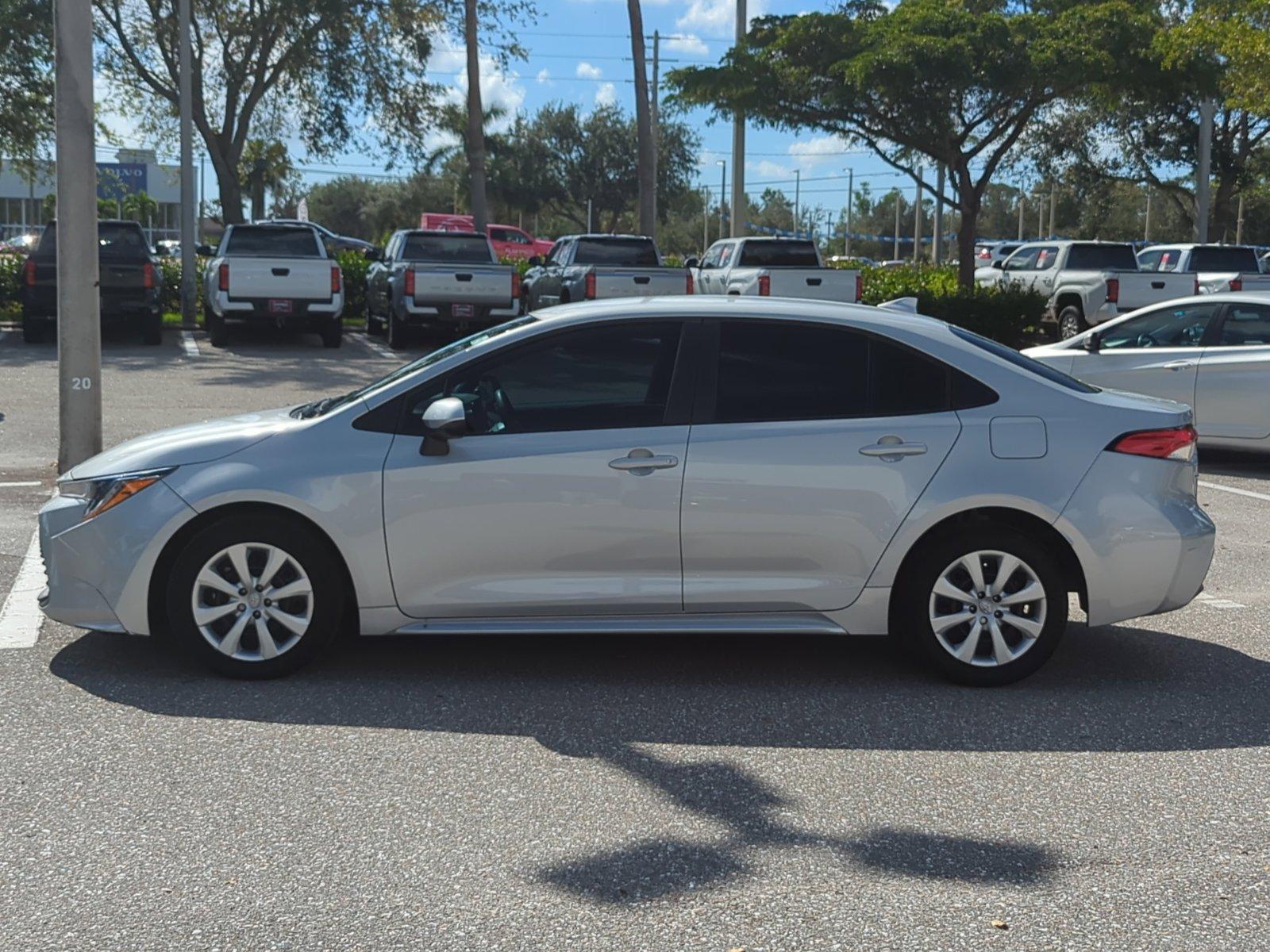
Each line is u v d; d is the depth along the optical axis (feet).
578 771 15.84
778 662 20.48
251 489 18.45
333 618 18.94
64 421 33.55
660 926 12.03
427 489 18.54
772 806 14.87
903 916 12.26
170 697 18.28
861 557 18.80
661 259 74.64
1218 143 125.29
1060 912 12.41
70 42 32.04
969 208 82.69
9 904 12.34
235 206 105.91
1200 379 39.68
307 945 11.62
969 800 15.10
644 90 87.76
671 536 18.69
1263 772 16.10
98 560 18.72
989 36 73.31
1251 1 76.74
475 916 12.19
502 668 19.94
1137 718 18.04
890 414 18.97
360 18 103.65
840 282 68.33
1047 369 19.93
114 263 69.15
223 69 106.32
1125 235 246.27
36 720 17.30
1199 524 19.26
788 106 79.92
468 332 72.90
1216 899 12.69
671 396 18.93
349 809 14.60
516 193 214.69
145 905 12.32
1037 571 18.85
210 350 70.33
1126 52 74.79
